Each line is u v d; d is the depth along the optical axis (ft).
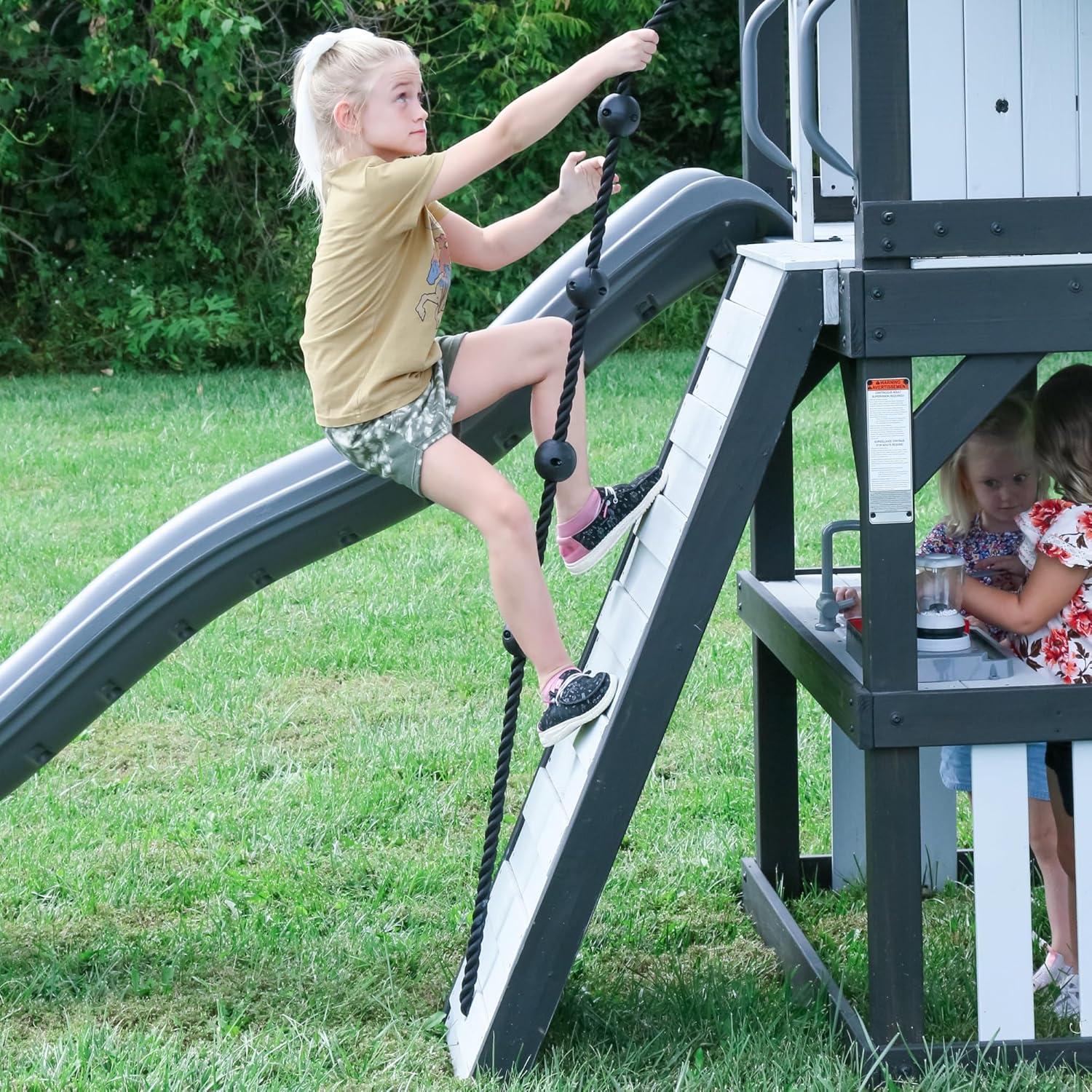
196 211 58.95
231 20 52.90
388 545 29.94
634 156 63.52
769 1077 11.43
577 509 12.26
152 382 54.19
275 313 59.06
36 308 60.23
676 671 11.25
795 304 10.98
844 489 32.63
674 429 13.14
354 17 57.62
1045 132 10.98
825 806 17.75
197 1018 12.98
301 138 11.89
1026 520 12.09
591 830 11.27
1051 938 13.62
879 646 10.94
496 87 59.62
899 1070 11.19
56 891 15.62
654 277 15.10
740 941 14.60
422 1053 12.10
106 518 32.63
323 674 22.66
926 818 15.48
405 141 11.68
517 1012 11.39
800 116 11.18
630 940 14.43
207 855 16.47
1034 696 10.91
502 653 23.26
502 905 12.55
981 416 10.84
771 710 15.30
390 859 16.35
